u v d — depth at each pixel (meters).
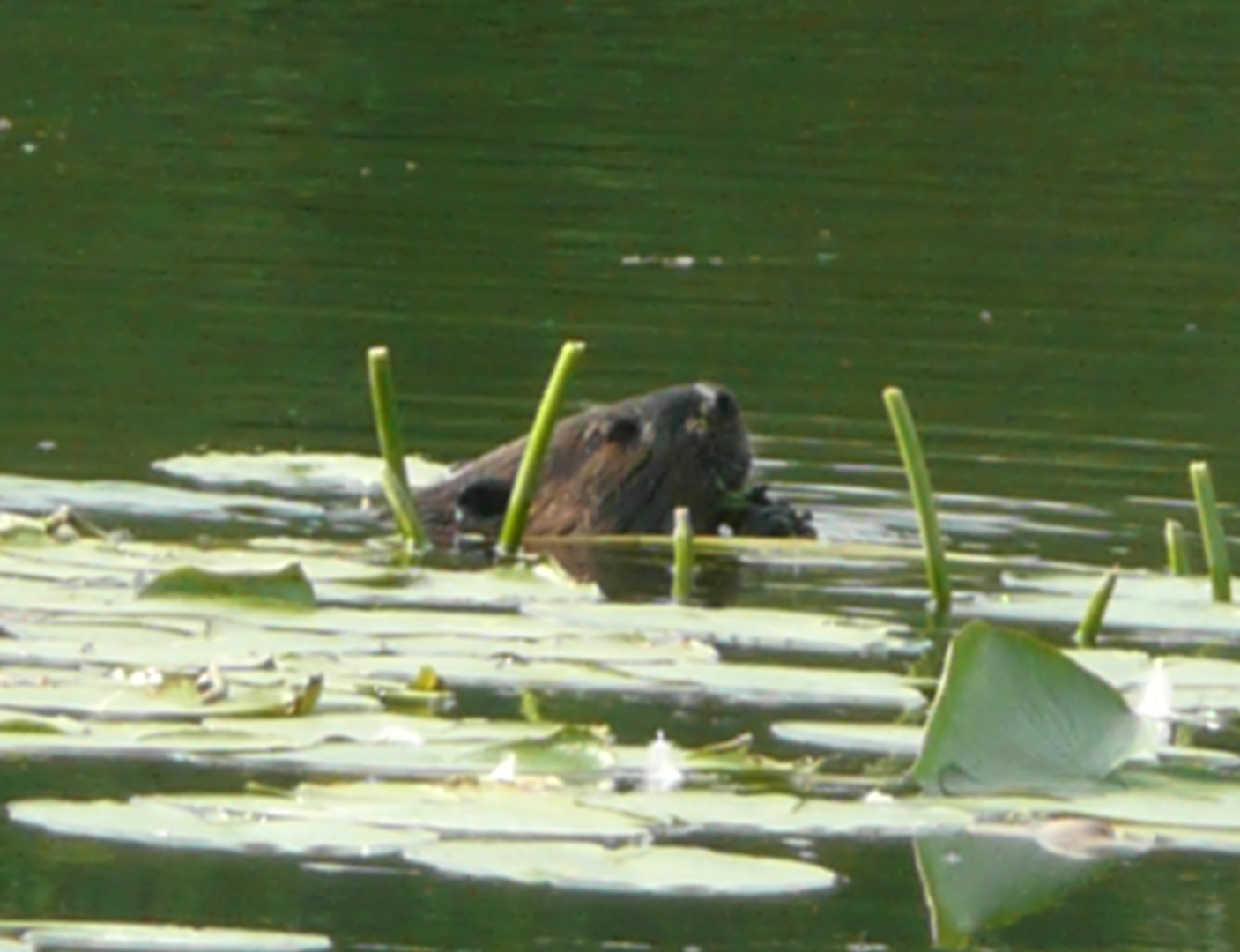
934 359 17.55
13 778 8.63
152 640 10.26
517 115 24.59
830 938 7.61
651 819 8.31
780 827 8.39
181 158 22.56
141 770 8.75
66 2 28.44
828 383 16.80
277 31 27.64
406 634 10.55
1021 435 15.73
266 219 20.66
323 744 9.03
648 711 9.71
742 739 9.05
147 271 18.92
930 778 8.91
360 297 18.48
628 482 13.20
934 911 7.83
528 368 16.78
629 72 26.50
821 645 10.71
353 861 8.00
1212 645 11.01
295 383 16.19
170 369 16.38
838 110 25.28
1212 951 7.58
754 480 14.44
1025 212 21.98
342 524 13.05
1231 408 16.55
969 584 12.20
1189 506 14.25
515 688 9.91
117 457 14.32
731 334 17.95
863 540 13.22
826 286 19.45
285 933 7.39
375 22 28.22
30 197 20.98
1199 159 24.03
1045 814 8.66
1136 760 9.29
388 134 23.73
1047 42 28.42
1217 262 20.64
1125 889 8.09
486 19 28.50
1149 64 27.64
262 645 10.26
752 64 26.98
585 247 20.28
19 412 15.21
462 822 8.20
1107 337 18.28
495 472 13.34
